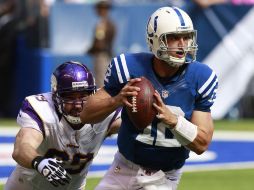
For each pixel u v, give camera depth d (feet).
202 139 45.73
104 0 118.93
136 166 47.91
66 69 48.03
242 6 123.95
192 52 46.16
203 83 46.42
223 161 93.76
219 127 119.03
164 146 46.88
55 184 44.57
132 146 47.26
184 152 47.85
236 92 125.39
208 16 123.54
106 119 49.44
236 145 104.27
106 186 48.91
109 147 98.99
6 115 126.72
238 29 124.06
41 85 120.37
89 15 127.24
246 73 124.98
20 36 123.95
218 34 123.75
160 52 45.47
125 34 126.31
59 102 48.08
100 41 118.52
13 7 123.85
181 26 45.01
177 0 129.59
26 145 46.52
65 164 49.93
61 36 126.41
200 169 87.97
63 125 48.62
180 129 44.70
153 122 46.34
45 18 124.77
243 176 83.76
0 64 123.44
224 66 124.16
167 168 48.19
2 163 87.66
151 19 46.29
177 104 46.34
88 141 49.57
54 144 49.03
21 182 51.24
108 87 46.83
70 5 126.41
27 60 123.03
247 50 124.47
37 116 48.21
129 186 48.21
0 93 125.90
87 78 47.96
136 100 43.78
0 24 123.24
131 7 126.21
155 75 46.24
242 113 126.93
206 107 46.91
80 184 52.26
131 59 46.70
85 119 46.29
